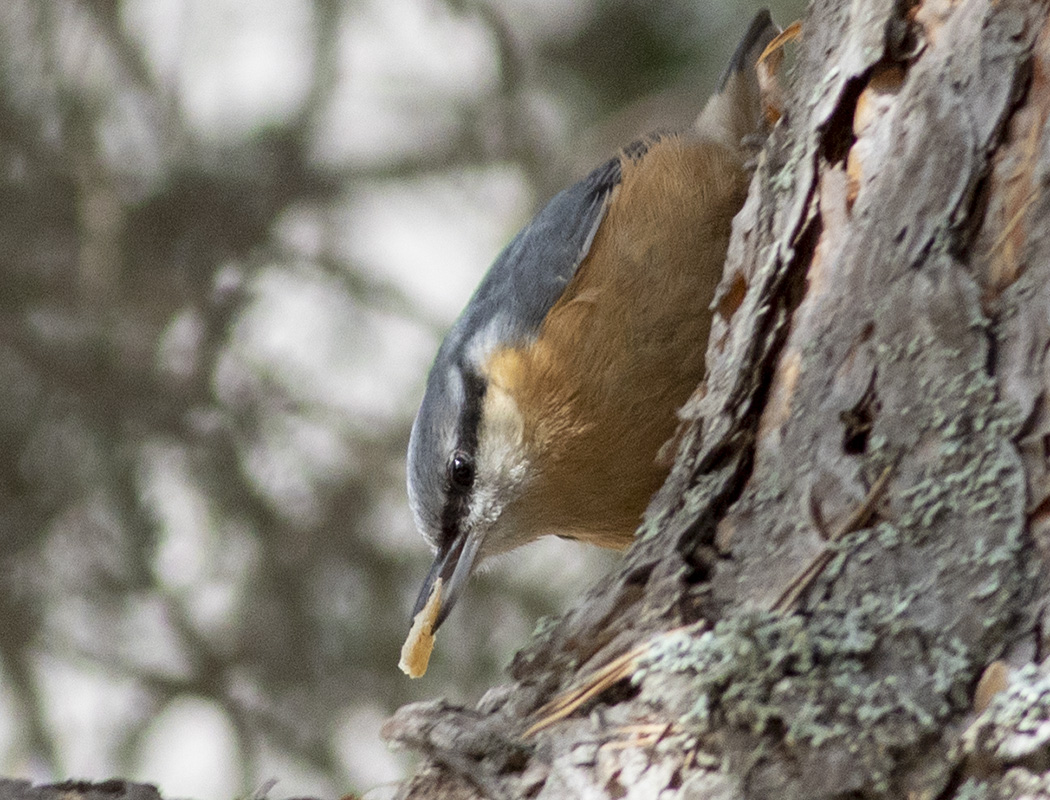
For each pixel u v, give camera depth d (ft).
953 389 14.92
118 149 38.50
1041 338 14.57
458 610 36.22
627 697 15.56
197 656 36.40
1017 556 13.98
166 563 36.58
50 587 35.60
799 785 13.94
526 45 41.60
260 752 35.96
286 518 36.96
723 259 22.76
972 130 15.61
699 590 15.96
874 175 16.70
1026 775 13.15
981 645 13.82
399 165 41.75
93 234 37.14
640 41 39.24
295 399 37.81
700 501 16.79
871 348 15.85
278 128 40.45
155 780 37.22
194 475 36.58
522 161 41.70
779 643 14.49
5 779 17.16
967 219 15.46
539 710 16.11
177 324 37.60
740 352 17.49
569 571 36.27
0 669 35.60
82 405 36.01
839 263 16.71
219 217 38.63
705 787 14.35
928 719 13.61
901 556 14.61
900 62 17.03
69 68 37.73
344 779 35.60
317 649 36.40
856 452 15.60
